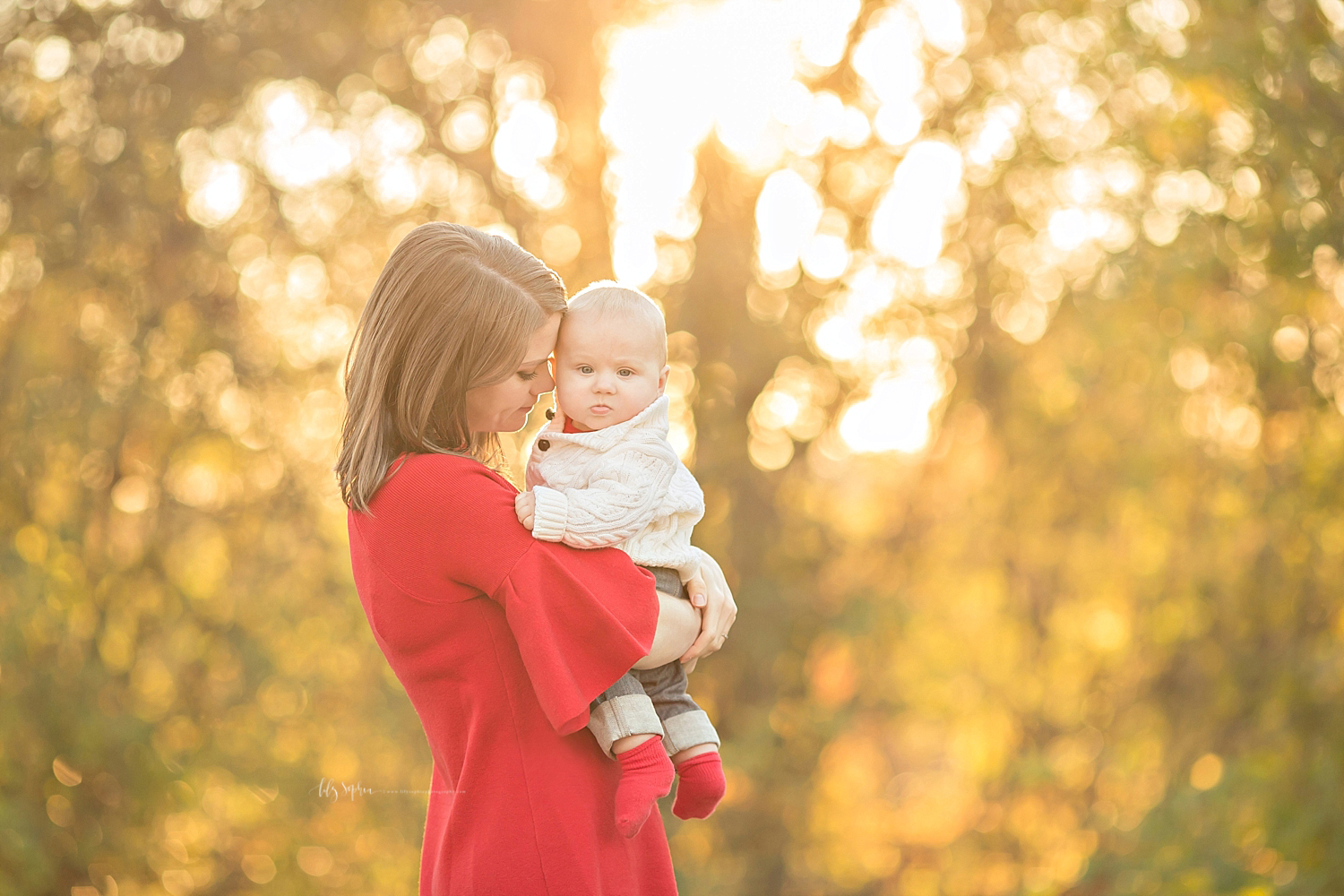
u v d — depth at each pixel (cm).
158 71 634
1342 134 562
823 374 739
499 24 684
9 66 613
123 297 637
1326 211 566
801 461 753
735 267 716
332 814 693
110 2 632
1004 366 723
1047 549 773
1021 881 786
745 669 765
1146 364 682
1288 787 597
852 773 858
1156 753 736
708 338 721
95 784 621
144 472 648
